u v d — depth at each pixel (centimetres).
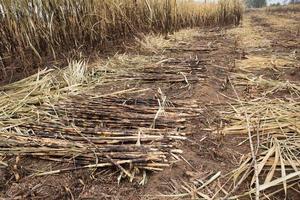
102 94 312
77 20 452
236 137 229
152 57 472
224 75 377
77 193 179
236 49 559
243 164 194
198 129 239
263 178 186
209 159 204
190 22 1073
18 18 372
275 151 204
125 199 173
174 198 173
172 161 199
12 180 191
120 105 275
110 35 520
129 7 573
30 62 386
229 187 179
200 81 345
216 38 756
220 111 268
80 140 220
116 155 201
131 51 523
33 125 243
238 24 1238
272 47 570
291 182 182
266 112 259
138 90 323
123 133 227
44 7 405
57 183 187
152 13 671
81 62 393
